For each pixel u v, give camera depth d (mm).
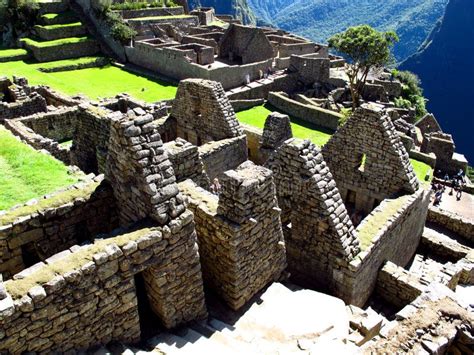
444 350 8797
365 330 10047
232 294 10312
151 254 8242
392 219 13555
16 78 30375
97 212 10258
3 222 9031
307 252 12656
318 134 42281
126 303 8195
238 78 53875
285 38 70688
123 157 8773
